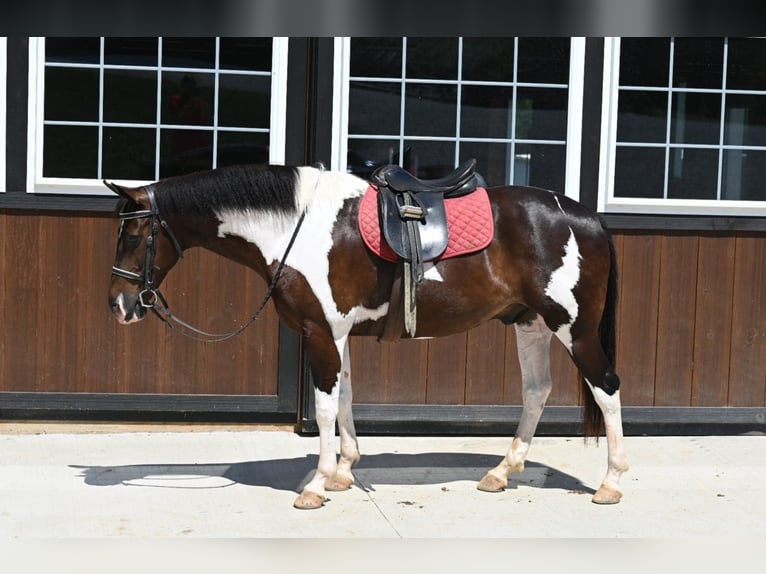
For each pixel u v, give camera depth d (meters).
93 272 5.26
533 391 4.58
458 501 4.39
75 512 4.13
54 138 5.22
